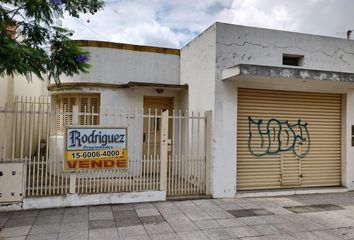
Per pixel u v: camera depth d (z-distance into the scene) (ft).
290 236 15.78
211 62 23.73
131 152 28.73
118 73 29.14
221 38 23.39
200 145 24.72
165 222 17.48
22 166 19.33
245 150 24.66
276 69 21.31
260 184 25.09
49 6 16.37
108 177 21.18
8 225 16.57
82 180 20.67
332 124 27.40
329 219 18.66
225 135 23.30
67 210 19.34
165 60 30.78
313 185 26.66
